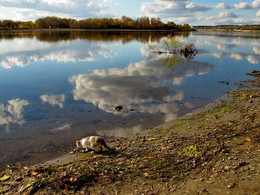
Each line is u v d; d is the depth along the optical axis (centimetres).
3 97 1242
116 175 528
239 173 462
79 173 529
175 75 1806
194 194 422
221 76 1775
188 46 3269
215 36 7462
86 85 1486
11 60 2378
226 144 634
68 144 745
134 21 12344
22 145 738
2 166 616
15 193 467
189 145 661
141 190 465
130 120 938
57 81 1589
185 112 1026
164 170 536
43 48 3475
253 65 2256
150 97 1250
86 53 2994
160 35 7212
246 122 792
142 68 2080
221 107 1055
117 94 1297
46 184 482
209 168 516
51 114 1005
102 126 882
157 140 734
